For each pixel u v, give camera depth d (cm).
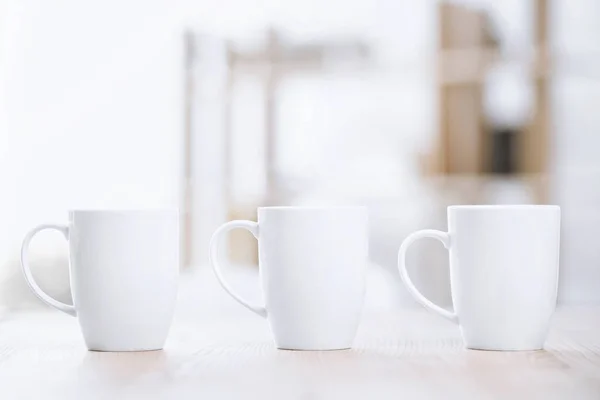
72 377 75
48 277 245
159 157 278
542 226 93
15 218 267
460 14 267
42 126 276
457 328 113
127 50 278
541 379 74
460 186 267
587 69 261
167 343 100
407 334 107
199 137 277
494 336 93
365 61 270
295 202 272
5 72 274
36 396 66
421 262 257
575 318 124
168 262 94
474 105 267
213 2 276
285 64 273
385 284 254
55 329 114
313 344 94
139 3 278
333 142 272
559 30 263
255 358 88
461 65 267
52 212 272
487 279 93
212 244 98
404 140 269
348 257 94
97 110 278
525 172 265
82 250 93
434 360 86
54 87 277
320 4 272
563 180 262
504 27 266
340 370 79
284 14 273
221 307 223
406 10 269
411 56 269
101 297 92
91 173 278
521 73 265
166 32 278
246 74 275
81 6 278
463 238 95
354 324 95
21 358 88
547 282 94
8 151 273
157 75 278
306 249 93
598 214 259
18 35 275
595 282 257
